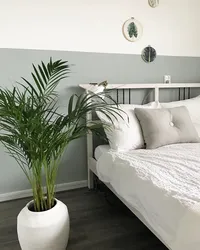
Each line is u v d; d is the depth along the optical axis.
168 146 2.15
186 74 3.02
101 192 2.56
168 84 2.79
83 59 2.51
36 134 1.36
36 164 1.49
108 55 2.61
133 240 1.76
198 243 1.01
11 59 2.27
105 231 1.87
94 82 2.59
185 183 1.39
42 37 2.34
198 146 2.13
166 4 2.77
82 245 1.71
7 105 1.31
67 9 2.39
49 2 2.32
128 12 2.62
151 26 2.74
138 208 1.54
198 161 1.73
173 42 2.88
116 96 2.67
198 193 1.25
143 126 2.24
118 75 2.68
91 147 2.59
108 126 1.98
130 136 2.20
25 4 2.25
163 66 2.88
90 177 2.64
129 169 1.70
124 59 2.68
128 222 1.99
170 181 1.43
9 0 2.19
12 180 2.42
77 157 2.65
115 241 1.75
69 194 2.53
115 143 2.20
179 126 2.28
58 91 2.45
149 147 2.15
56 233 1.49
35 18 2.30
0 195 2.40
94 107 1.61
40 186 1.53
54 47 2.40
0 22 2.20
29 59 2.32
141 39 2.72
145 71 2.79
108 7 2.53
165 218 1.23
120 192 1.78
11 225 1.97
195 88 3.05
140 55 2.74
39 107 1.38
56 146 1.50
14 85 2.30
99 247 1.69
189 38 2.95
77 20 2.44
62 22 2.39
